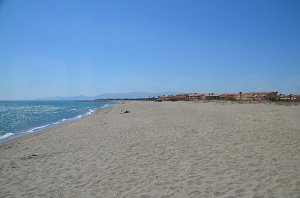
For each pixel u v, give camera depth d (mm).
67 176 6246
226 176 5258
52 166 7219
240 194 4320
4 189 5625
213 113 19906
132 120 18094
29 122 23625
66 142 10875
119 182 5543
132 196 4719
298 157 6078
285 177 4863
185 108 29391
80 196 4945
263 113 16844
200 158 6754
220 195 4379
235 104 34281
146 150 8203
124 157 7570
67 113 36625
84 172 6453
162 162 6734
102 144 9781
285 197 4035
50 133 14195
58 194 5145
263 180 4840
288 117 13859
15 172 6855
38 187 5629
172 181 5301
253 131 10078
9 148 10383
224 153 7016
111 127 14836
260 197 4129
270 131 9820
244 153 6828
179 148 8094
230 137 9164
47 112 40312
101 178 5902
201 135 10016
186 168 6051
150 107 37500
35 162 7777
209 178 5246
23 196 5164
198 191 4660
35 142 11430
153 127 13383
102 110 40156
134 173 6051
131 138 10570
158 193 4750
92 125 16781
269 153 6625
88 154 8320
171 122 15102
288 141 7844
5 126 20469
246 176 5137
